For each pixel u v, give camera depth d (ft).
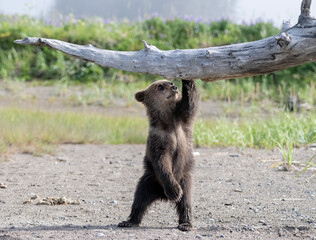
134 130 66.08
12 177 41.06
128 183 39.40
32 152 52.60
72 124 66.13
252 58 22.56
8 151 51.62
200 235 24.90
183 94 27.84
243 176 41.11
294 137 54.13
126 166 46.93
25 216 29.01
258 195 34.45
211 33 109.70
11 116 67.00
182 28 110.42
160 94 28.22
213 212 29.94
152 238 24.17
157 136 27.73
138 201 27.35
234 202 32.48
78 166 46.52
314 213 29.30
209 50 23.00
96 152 54.95
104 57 23.40
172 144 27.68
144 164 28.35
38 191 36.19
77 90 97.25
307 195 34.06
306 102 79.61
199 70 23.17
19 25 114.21
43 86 99.19
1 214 29.40
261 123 61.67
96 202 33.12
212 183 38.68
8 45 110.32
